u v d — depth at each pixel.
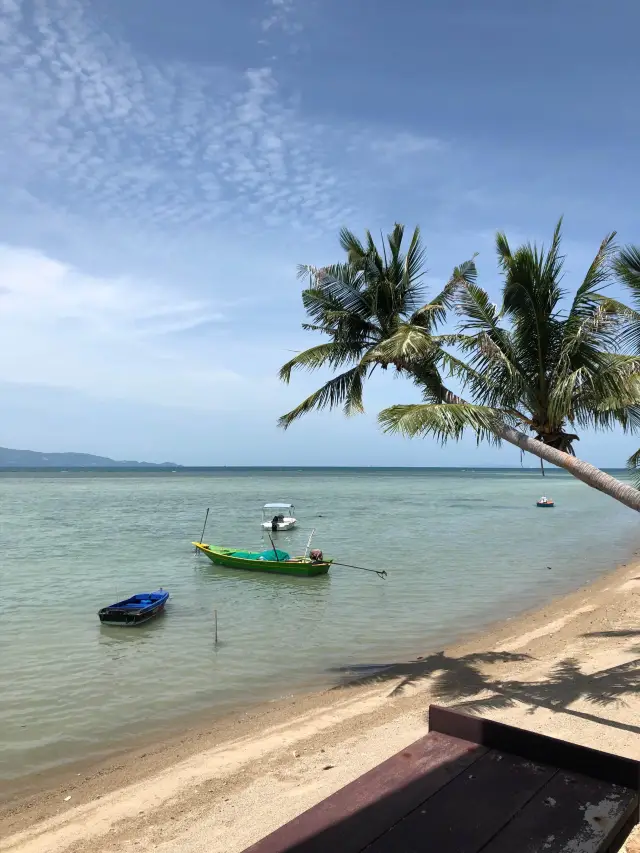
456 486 122.56
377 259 13.39
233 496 80.25
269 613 19.95
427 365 12.09
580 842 2.98
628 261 10.75
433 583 24.86
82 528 43.06
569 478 199.62
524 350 11.06
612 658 13.46
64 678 13.91
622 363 9.82
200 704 12.44
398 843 3.04
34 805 8.59
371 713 11.38
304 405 13.46
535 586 24.31
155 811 8.12
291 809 7.93
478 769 3.68
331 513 56.81
